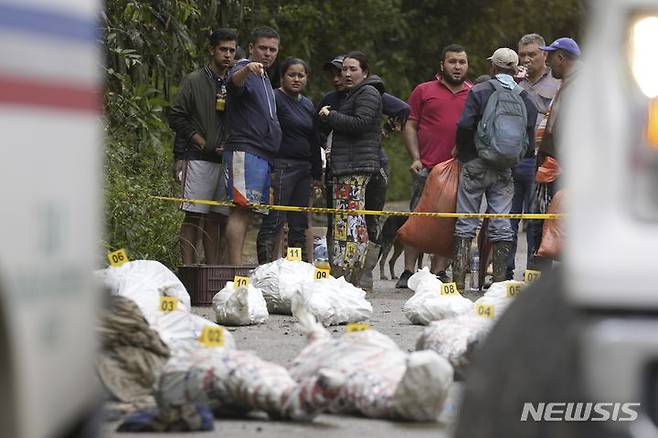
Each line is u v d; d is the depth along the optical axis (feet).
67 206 28.14
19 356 25.05
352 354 45.85
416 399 43.70
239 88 90.02
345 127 94.68
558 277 29.04
